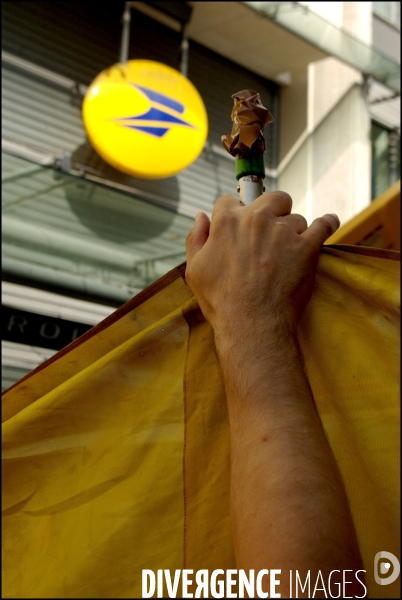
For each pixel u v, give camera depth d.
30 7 5.72
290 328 0.69
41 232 4.88
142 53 6.27
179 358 0.81
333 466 0.60
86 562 0.72
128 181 6.02
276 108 7.34
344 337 0.75
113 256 5.13
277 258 0.72
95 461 0.78
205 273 0.74
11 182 4.82
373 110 7.20
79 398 0.81
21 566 0.74
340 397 0.73
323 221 0.79
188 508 0.73
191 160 5.40
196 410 0.78
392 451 0.69
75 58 5.90
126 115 5.21
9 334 4.82
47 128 5.63
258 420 0.62
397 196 2.16
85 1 6.07
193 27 6.59
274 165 7.20
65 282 4.88
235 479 0.61
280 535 0.55
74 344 0.83
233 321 0.69
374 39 7.30
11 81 5.52
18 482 0.78
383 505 0.68
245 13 6.34
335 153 6.79
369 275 0.75
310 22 6.30
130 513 0.74
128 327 0.83
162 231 5.38
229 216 0.77
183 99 5.45
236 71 7.04
